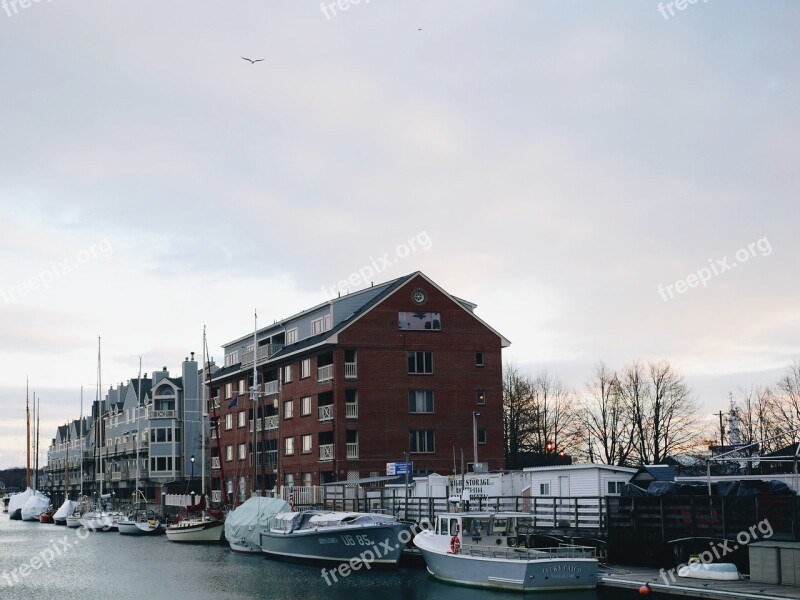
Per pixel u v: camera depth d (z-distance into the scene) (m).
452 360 76.12
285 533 57.38
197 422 125.12
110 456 145.50
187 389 125.19
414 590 44.00
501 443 76.31
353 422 73.56
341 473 72.69
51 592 47.75
